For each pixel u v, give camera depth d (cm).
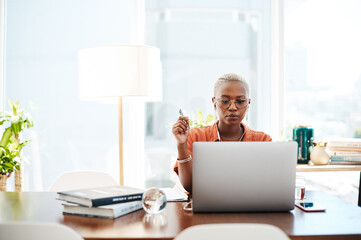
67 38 322
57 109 323
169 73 327
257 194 139
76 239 99
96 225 123
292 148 139
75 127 323
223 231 94
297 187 161
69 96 323
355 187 299
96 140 324
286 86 328
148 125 326
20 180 273
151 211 136
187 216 135
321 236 116
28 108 322
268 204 140
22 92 322
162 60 327
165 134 326
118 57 211
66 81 323
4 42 322
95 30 323
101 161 325
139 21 321
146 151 327
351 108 324
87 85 216
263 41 329
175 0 326
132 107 321
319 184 303
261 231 94
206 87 328
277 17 325
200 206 139
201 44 327
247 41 329
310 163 265
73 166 324
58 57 323
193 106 328
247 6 328
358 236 117
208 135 212
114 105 323
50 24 322
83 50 217
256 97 330
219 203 139
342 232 118
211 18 327
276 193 139
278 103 326
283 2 323
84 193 140
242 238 94
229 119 211
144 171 327
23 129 289
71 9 322
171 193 175
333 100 325
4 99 322
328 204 156
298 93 328
